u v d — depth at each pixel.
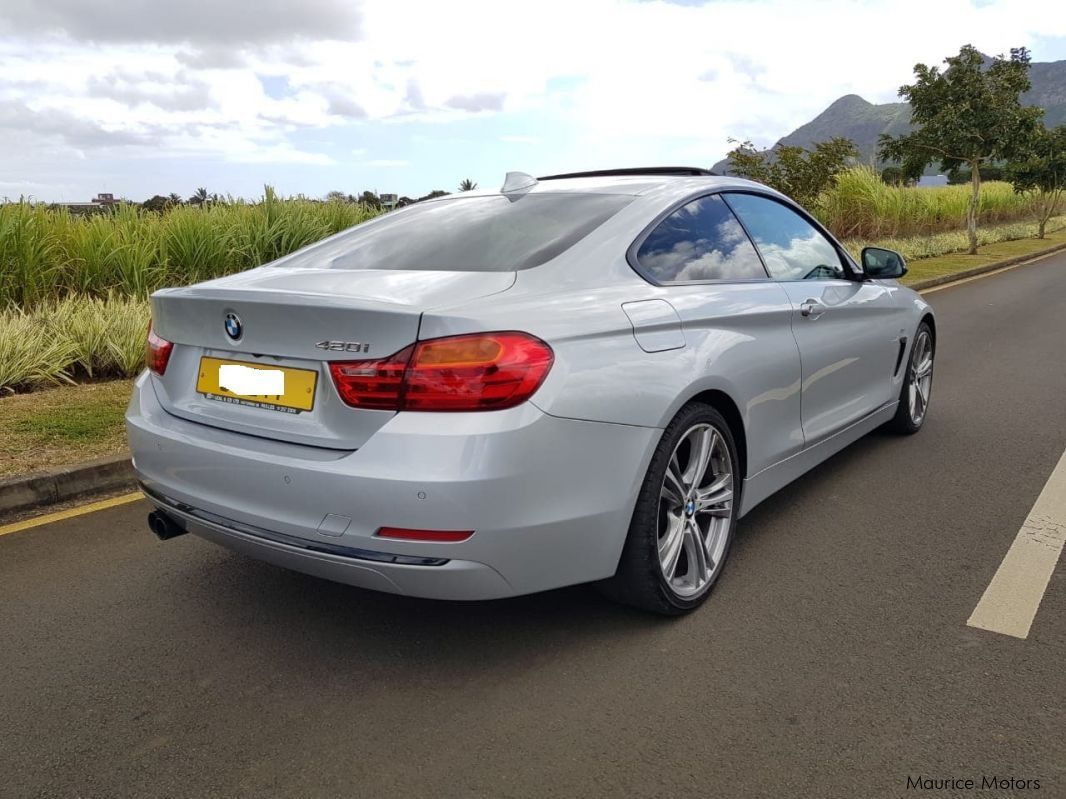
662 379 2.71
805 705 2.42
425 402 2.28
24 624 3.02
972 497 4.13
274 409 2.56
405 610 3.07
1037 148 29.41
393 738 2.32
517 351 2.34
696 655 2.71
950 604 3.03
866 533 3.70
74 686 2.61
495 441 2.28
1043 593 3.11
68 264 9.00
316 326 2.41
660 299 2.89
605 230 2.98
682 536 2.93
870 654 2.69
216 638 2.90
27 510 4.19
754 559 3.44
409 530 2.28
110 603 3.17
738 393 3.11
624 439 2.57
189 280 9.62
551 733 2.32
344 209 11.84
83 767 2.23
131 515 4.12
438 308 2.35
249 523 2.54
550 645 2.79
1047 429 5.42
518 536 2.35
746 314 3.23
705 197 3.45
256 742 2.32
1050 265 20.41
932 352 5.43
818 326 3.80
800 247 3.98
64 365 6.76
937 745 2.23
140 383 3.11
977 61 21.94
